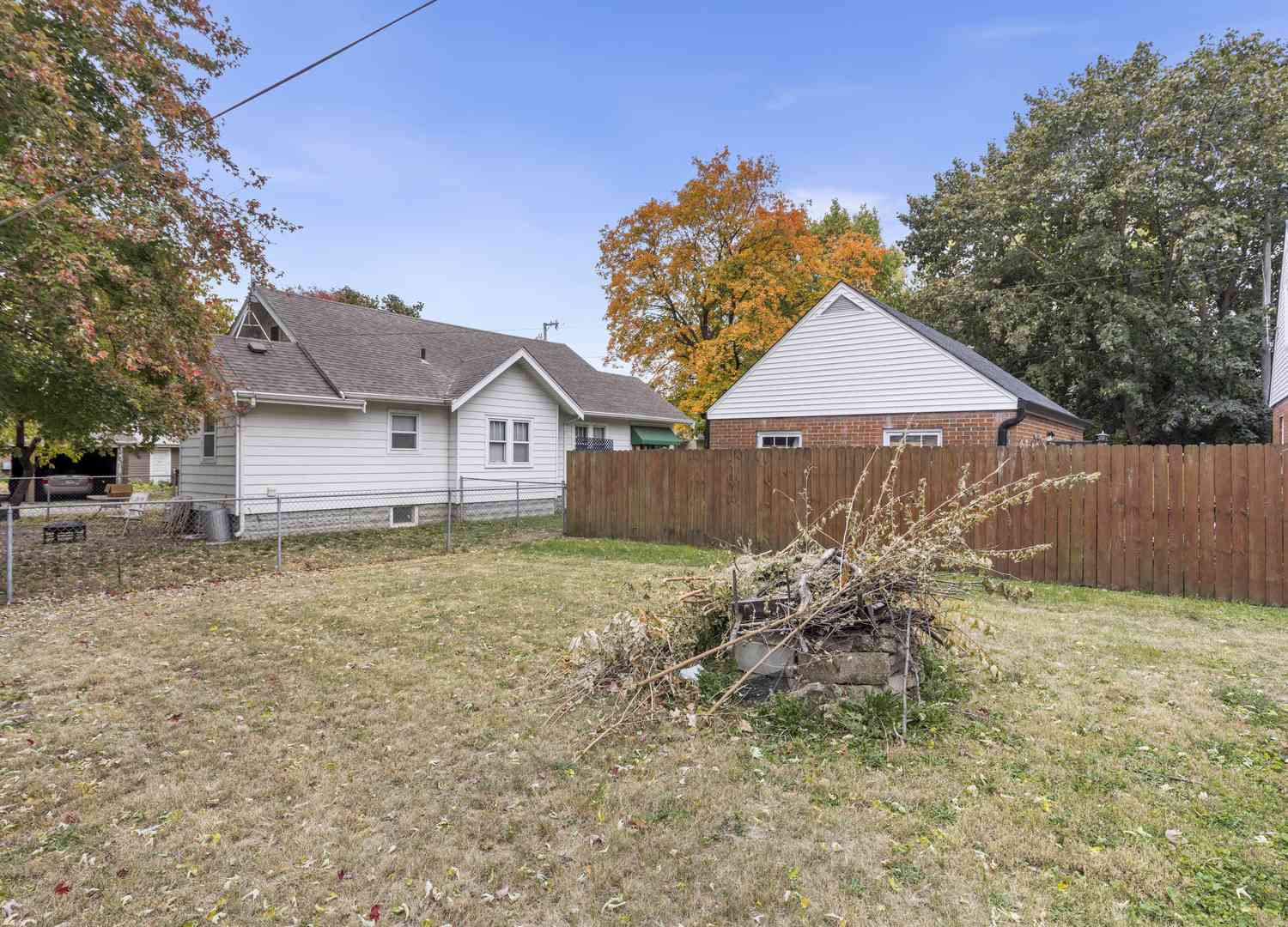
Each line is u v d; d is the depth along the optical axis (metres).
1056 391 23.97
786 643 4.20
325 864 2.63
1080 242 20.77
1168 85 19.78
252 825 2.91
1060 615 6.46
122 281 8.05
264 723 3.99
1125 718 3.96
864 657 4.04
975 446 8.52
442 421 15.04
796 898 2.41
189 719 4.04
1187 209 20.11
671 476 11.36
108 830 2.87
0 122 7.40
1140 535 7.50
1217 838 2.74
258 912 2.36
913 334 13.08
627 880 2.53
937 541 4.26
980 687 4.49
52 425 9.82
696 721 3.88
